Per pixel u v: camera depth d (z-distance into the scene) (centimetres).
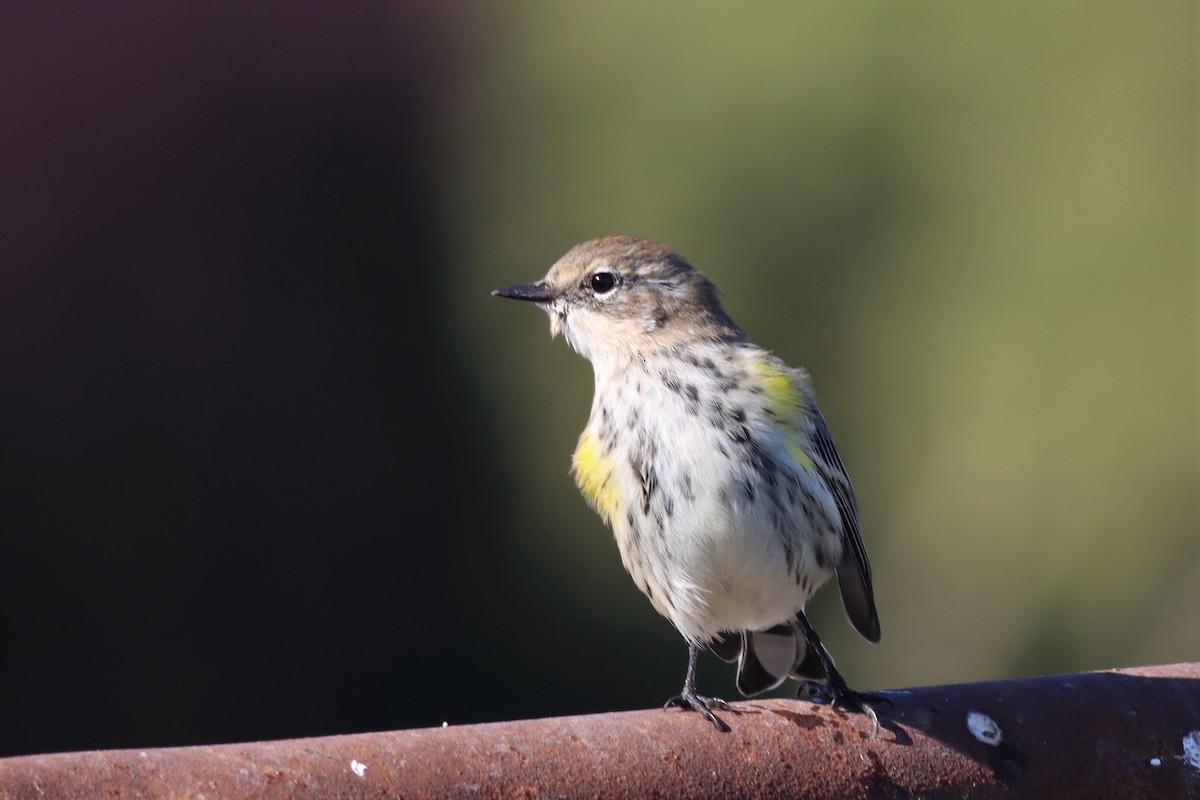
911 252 1590
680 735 430
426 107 1543
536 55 1662
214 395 1277
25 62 1207
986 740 459
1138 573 1427
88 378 1214
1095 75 1565
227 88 1323
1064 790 457
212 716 1212
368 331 1435
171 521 1238
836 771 439
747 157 1639
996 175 1584
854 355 1584
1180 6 1536
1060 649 1423
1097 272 1518
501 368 1523
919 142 1611
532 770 402
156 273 1254
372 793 379
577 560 1447
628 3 1672
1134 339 1488
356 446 1372
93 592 1187
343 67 1459
